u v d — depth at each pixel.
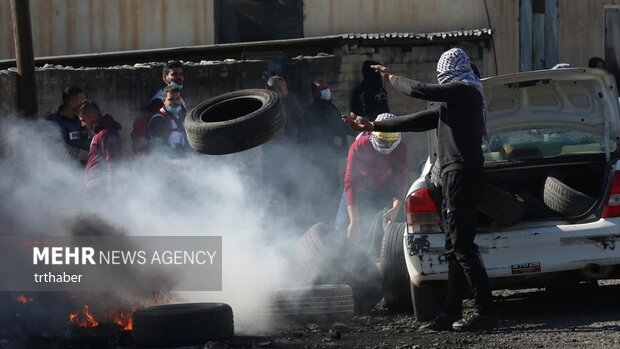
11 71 29.28
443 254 17.14
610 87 18.56
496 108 19.28
